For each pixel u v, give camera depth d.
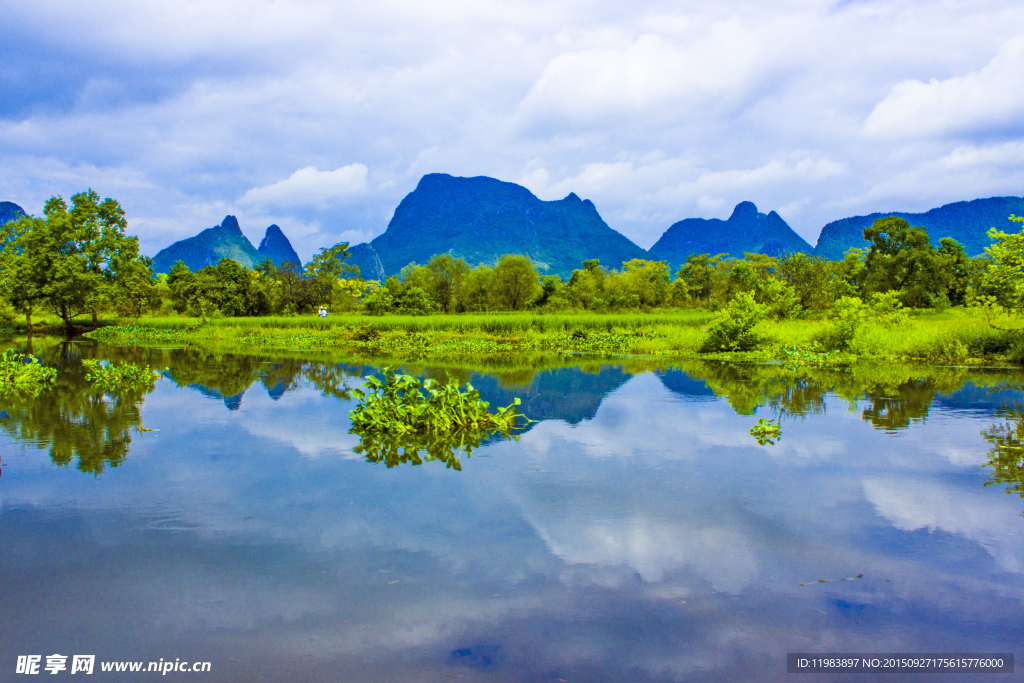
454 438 6.82
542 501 4.65
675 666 2.60
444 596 3.21
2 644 2.79
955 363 14.73
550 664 2.61
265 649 2.75
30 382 10.96
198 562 3.60
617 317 29.84
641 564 3.58
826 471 5.41
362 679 2.51
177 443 6.61
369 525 4.16
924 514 4.36
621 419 7.88
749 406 8.81
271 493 4.86
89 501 4.67
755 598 3.19
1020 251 15.15
